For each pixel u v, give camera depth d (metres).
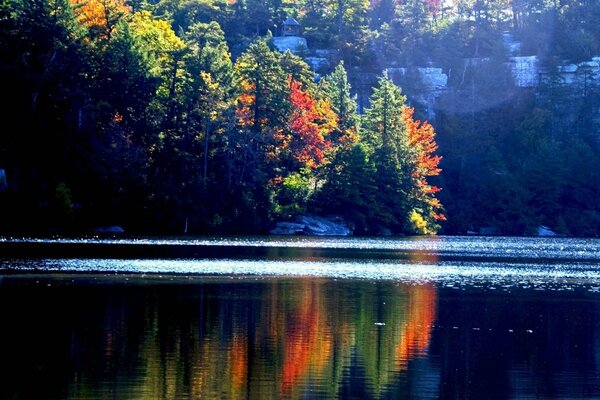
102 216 144.62
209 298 65.44
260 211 163.75
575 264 105.12
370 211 178.25
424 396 41.38
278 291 70.38
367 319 58.50
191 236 142.38
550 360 48.66
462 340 52.97
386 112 186.62
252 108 170.62
